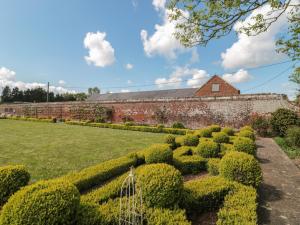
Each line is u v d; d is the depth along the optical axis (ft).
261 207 10.96
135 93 119.14
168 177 9.07
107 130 50.29
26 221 6.01
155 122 62.54
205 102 55.31
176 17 13.46
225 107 52.39
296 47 14.10
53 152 22.71
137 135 40.34
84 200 9.54
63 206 6.55
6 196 8.54
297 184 14.46
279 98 46.37
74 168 16.79
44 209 6.25
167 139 24.98
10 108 111.45
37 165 17.38
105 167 14.61
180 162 16.57
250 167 11.93
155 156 15.55
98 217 7.41
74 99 199.41
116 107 71.36
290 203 11.46
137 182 9.16
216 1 11.96
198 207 9.90
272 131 41.39
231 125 51.11
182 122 58.13
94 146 26.89
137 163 17.10
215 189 10.41
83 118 79.61
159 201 8.68
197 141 24.45
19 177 9.02
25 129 48.08
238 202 9.32
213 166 15.56
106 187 11.10
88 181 12.64
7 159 19.30
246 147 18.98
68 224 6.69
